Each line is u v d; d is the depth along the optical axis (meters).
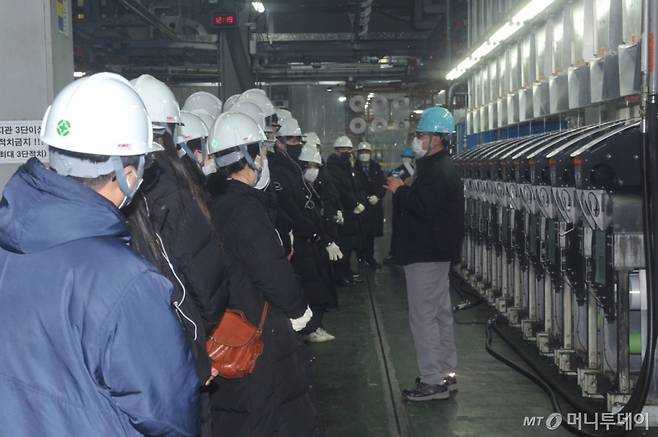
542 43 7.79
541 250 5.84
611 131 5.08
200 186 3.00
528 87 8.32
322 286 6.02
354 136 14.78
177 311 2.43
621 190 4.56
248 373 2.95
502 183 7.26
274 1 17.12
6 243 1.74
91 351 1.69
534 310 6.50
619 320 4.50
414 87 14.62
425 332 5.05
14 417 1.70
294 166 5.91
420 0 16.62
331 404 5.08
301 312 3.21
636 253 4.41
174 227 2.57
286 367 3.19
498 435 4.45
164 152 2.73
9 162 4.50
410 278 5.00
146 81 3.21
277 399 3.12
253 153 3.35
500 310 7.52
